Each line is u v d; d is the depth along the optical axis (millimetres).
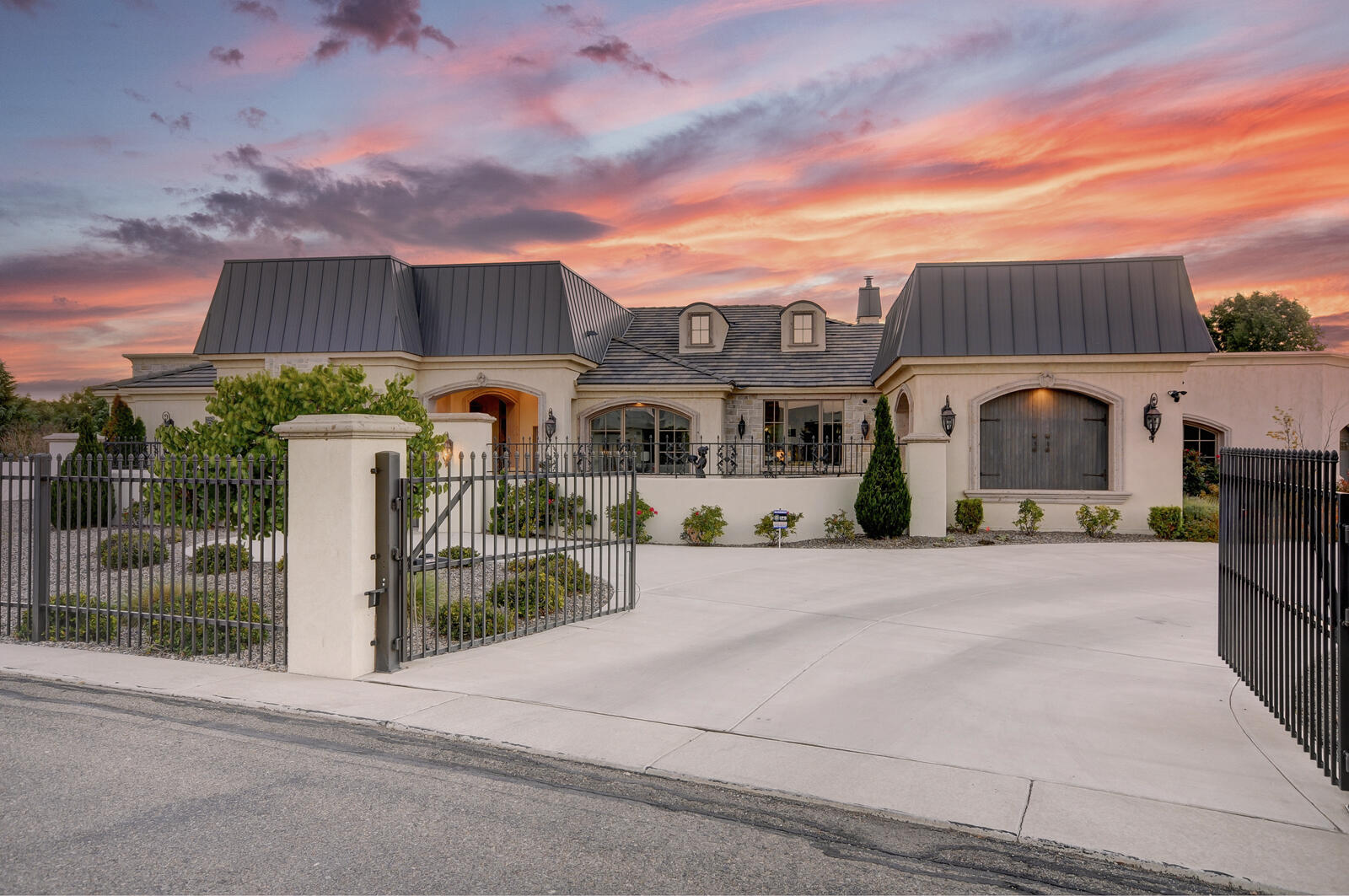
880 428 16234
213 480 7148
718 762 4875
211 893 3234
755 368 23938
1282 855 3766
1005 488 18359
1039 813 4207
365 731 5352
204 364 25562
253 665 6957
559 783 4551
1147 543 16609
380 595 6789
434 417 16062
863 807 4258
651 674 6840
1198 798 4414
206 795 4246
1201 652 7820
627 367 23250
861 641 8141
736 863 3637
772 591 10867
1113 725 5664
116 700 5930
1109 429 18000
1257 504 6109
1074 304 18000
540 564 10914
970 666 7227
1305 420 21516
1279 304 39469
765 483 16203
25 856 3533
